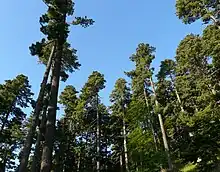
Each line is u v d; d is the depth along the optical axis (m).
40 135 16.16
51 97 12.66
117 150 43.06
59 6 15.66
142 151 25.20
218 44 24.16
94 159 37.94
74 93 39.28
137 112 27.64
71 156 39.16
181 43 34.12
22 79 34.41
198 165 19.03
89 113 41.44
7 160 33.53
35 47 15.62
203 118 19.78
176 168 26.75
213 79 25.89
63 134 36.12
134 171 25.55
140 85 33.94
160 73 35.94
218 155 18.58
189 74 31.48
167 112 34.44
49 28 14.74
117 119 41.78
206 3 25.64
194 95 32.22
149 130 27.11
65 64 20.66
